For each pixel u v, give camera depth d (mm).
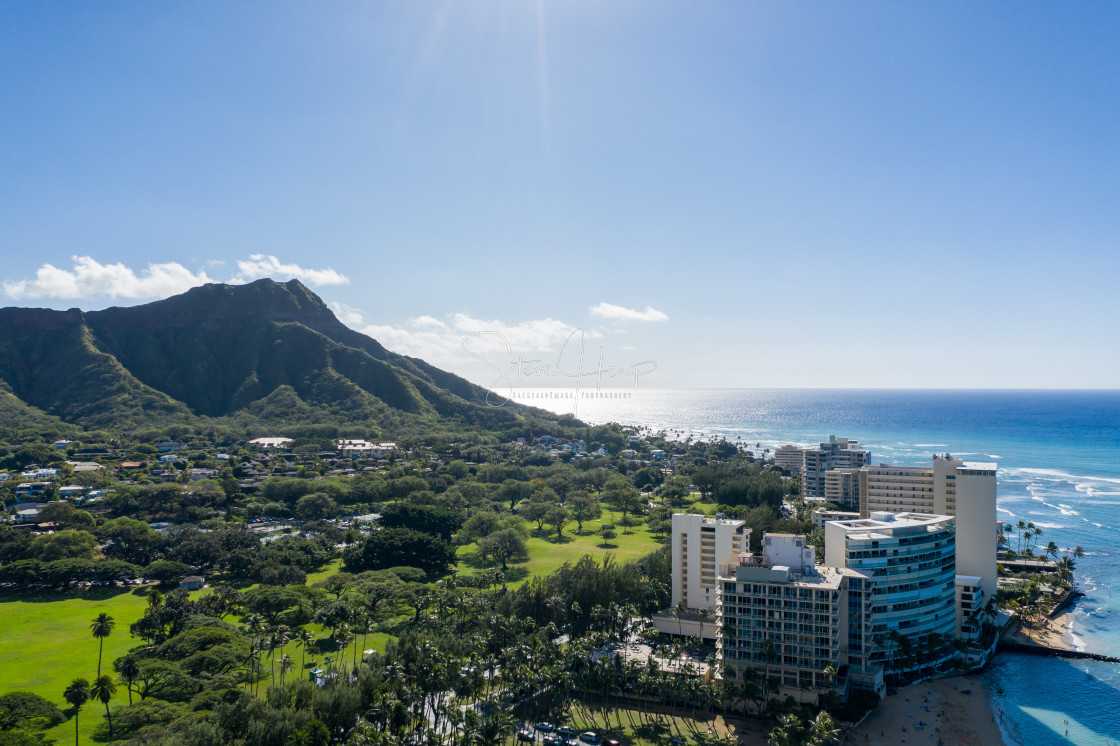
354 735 133750
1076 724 170125
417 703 156000
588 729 164125
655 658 195625
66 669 185875
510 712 167250
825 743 152250
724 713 173625
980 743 160750
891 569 195375
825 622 169875
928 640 192000
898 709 176250
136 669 161750
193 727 131250
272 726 131875
